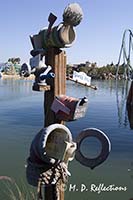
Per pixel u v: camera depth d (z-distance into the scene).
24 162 14.94
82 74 4.62
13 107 39.53
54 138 4.04
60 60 4.38
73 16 4.09
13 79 113.81
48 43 4.25
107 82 95.00
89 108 37.78
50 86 4.34
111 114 32.91
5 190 9.79
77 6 4.12
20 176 12.20
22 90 72.94
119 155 16.22
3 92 65.62
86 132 4.52
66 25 4.14
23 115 32.22
